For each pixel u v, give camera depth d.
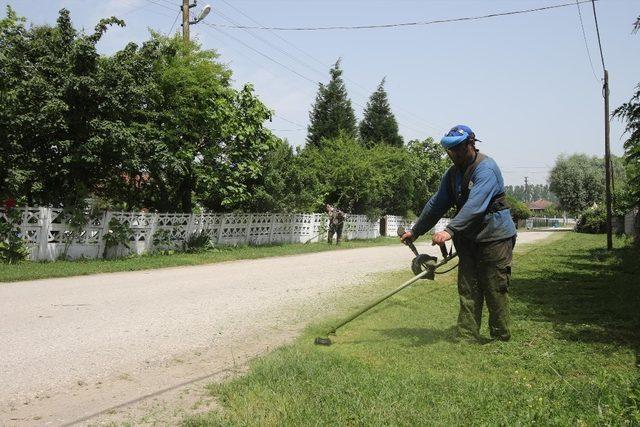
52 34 12.93
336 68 39.34
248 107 17.69
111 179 14.63
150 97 14.03
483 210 5.21
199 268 13.01
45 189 13.20
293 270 12.62
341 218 21.97
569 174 67.25
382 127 41.44
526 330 6.09
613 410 3.35
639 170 13.52
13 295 8.59
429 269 5.44
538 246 22.47
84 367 4.84
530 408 3.45
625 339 5.67
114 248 14.05
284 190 19.53
